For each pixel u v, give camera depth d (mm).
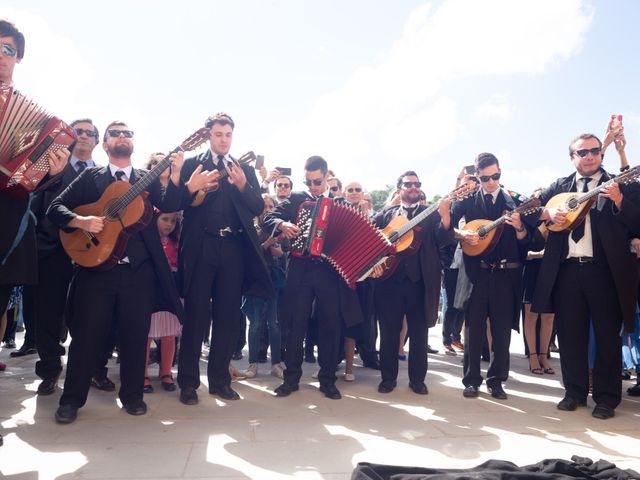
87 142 5047
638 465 3227
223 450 3299
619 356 4348
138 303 3992
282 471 2982
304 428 3797
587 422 4129
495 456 3328
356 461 3166
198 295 4422
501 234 4883
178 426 3764
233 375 5434
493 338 4930
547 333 6164
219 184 4531
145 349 4062
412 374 5043
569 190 4672
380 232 4660
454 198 4762
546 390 5254
